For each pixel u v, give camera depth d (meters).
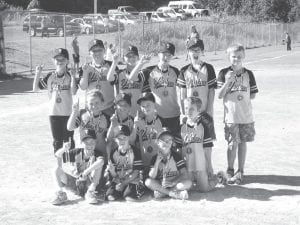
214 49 45.94
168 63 7.88
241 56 7.83
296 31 69.75
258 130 12.03
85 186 7.29
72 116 7.61
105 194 7.21
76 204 7.00
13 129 12.23
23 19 47.03
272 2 72.31
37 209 6.80
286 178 8.15
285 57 39.50
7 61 29.09
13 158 9.44
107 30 43.25
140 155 7.29
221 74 7.92
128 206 6.91
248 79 7.88
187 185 7.16
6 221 6.36
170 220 6.34
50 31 42.06
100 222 6.29
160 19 58.16
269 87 20.48
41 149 10.17
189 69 7.84
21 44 34.69
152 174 7.15
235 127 7.91
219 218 6.40
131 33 40.53
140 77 7.85
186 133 7.42
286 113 14.35
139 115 7.59
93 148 7.23
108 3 80.12
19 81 23.66
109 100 8.04
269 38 60.97
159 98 7.86
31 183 7.91
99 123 7.59
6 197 7.27
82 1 77.38
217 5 74.69
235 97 7.86
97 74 7.97
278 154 9.77
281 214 6.52
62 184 7.44
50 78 8.47
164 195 7.21
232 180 7.84
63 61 8.38
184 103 7.53
